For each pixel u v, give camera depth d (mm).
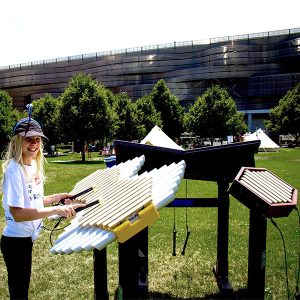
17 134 2732
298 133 60156
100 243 2135
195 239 6676
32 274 5066
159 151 4035
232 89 82812
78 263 5488
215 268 4980
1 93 43781
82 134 33000
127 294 2834
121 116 45625
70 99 33719
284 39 79812
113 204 2506
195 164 4043
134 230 2201
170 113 54094
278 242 6371
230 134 47781
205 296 4305
